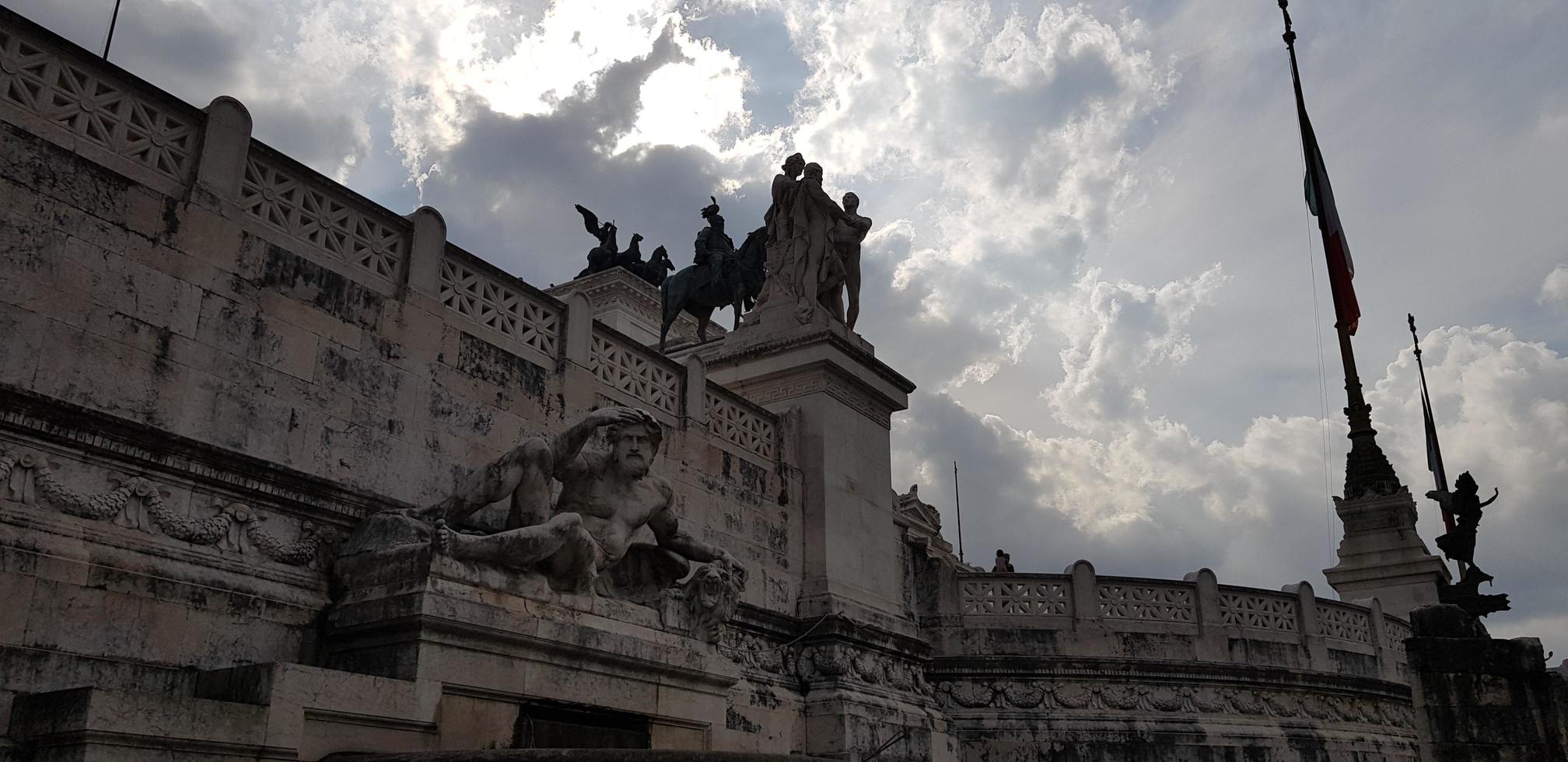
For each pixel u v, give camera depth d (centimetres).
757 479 1731
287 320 1097
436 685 975
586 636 1110
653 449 1281
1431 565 3050
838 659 1681
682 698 1233
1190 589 2194
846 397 1931
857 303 2062
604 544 1216
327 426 1110
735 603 1337
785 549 1750
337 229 1178
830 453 1848
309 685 876
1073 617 2112
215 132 1074
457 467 1241
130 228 987
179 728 784
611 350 1525
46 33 956
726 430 1711
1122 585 2166
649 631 1220
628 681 1165
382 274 1219
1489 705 1487
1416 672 1530
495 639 1033
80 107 980
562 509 1237
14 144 920
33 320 903
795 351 1897
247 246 1079
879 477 1977
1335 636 2328
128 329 966
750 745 1516
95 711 743
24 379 888
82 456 917
